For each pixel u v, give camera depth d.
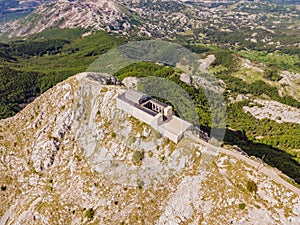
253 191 45.88
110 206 46.88
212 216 44.06
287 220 42.81
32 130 70.19
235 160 49.41
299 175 62.75
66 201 52.31
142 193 45.94
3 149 70.50
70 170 56.53
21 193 62.28
